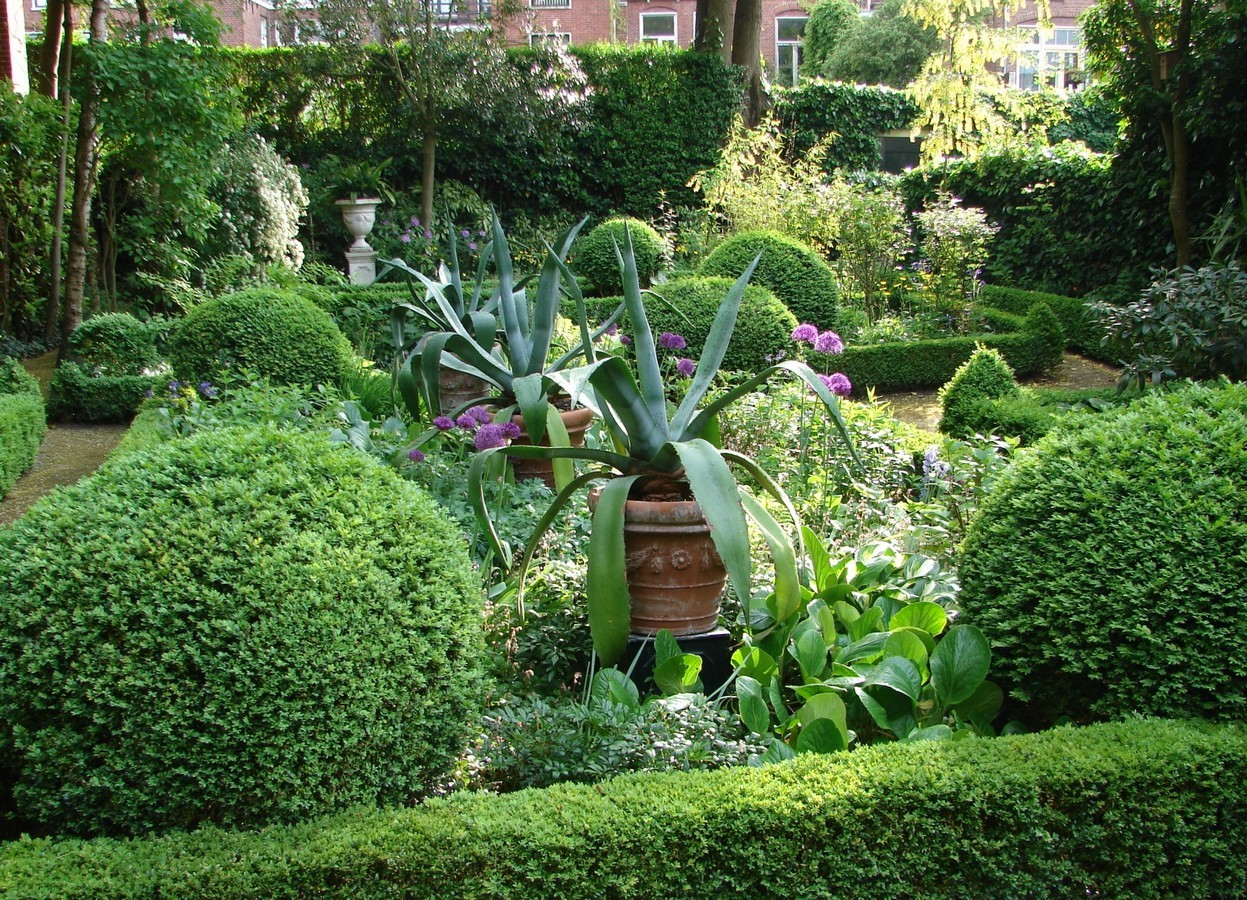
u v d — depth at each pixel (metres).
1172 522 2.46
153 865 1.83
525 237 13.81
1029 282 11.70
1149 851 2.15
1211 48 8.55
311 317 6.70
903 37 21.80
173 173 8.81
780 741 2.43
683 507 2.91
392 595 2.15
